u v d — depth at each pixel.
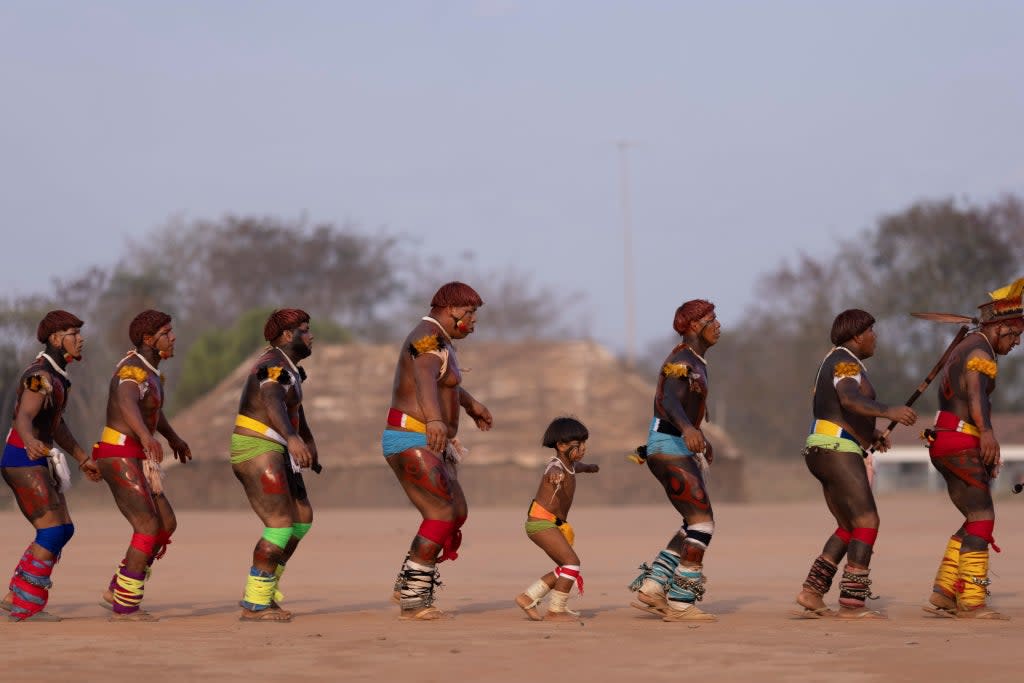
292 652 18.77
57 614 25.25
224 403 121.06
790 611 25.22
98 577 35.12
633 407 121.81
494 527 68.31
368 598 28.52
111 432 23.92
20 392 24.06
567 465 23.59
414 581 23.55
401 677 16.45
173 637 20.67
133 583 23.72
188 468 112.81
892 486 172.88
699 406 23.72
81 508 108.44
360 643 19.77
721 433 122.25
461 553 46.09
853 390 23.53
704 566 38.78
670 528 66.75
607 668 17.17
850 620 23.28
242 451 23.80
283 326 24.41
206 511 110.38
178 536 60.62
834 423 23.86
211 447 114.19
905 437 175.25
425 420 23.31
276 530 23.69
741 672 16.73
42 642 20.03
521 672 16.86
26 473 23.73
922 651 18.55
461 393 25.03
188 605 27.11
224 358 169.75
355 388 125.25
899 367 196.88
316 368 128.12
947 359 24.42
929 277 196.88
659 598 23.53
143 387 24.03
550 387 123.56
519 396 122.56
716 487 118.75
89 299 141.88
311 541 55.25
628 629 21.78
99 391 117.50
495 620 23.48
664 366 23.66
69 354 24.75
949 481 24.16
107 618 24.28
